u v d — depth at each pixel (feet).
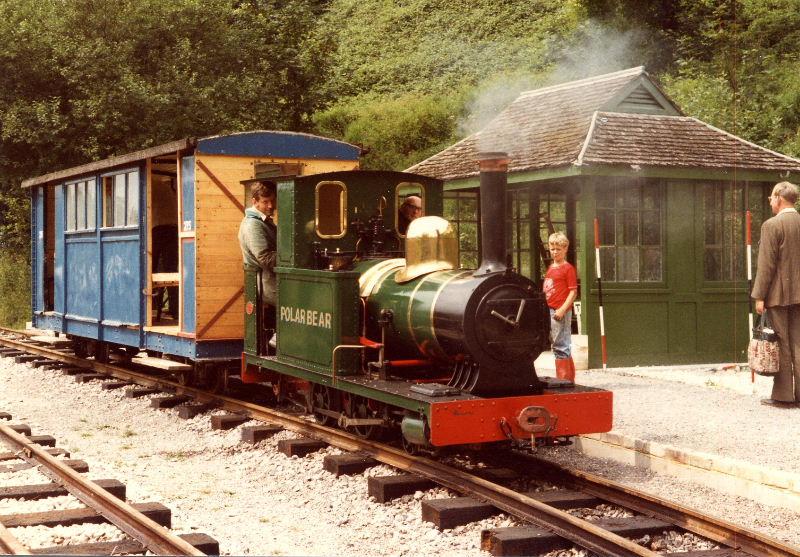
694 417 28.94
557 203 46.78
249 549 17.88
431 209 28.91
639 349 42.45
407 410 23.18
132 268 37.68
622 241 42.42
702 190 43.91
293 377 30.50
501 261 22.65
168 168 38.81
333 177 27.53
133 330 37.88
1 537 16.66
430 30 135.44
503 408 21.63
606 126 43.39
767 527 19.24
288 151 34.42
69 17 79.51
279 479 23.99
